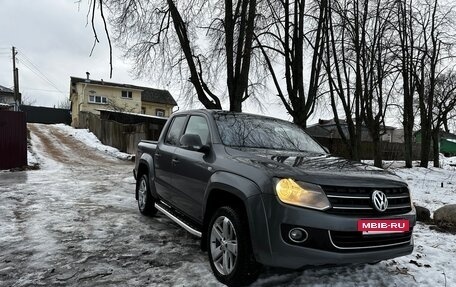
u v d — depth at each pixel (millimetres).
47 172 12430
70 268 3781
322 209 2920
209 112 4699
